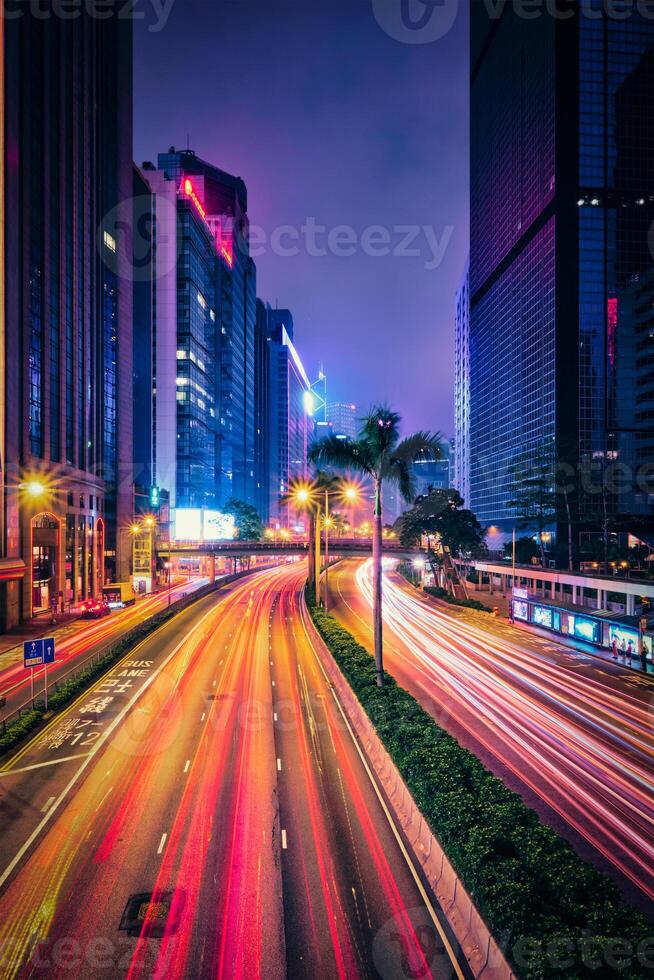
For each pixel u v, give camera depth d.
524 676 32.88
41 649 25.47
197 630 48.06
